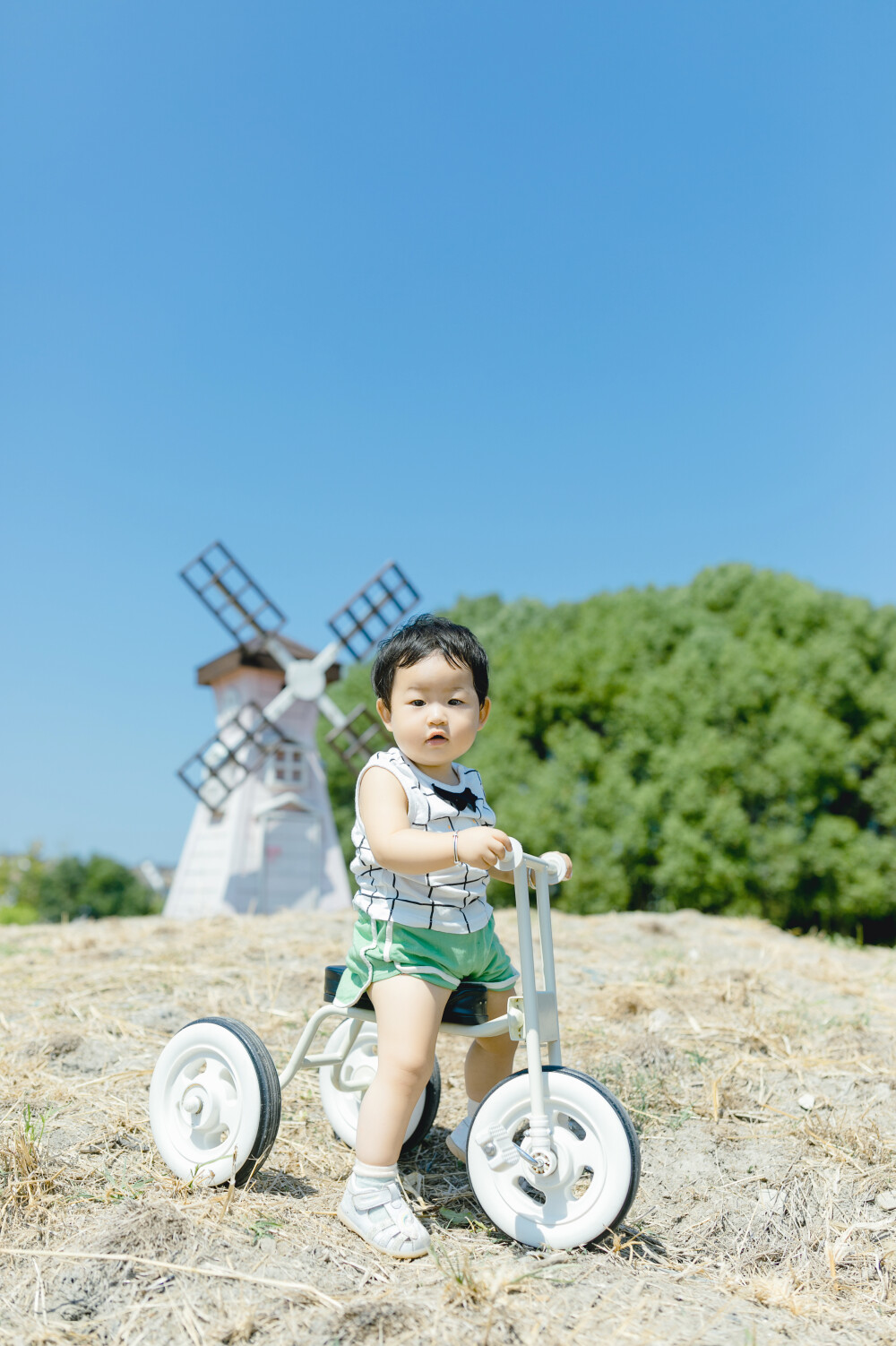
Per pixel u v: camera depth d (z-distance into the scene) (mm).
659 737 18953
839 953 7238
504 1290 2162
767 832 17969
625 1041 4168
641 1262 2412
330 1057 2850
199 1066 2857
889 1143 3260
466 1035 2520
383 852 2471
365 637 17812
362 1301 2094
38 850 38562
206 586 16578
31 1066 3779
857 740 18734
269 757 16031
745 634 20719
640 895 18906
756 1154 3172
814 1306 2281
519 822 18688
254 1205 2600
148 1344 1952
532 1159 2355
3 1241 2355
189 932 7566
